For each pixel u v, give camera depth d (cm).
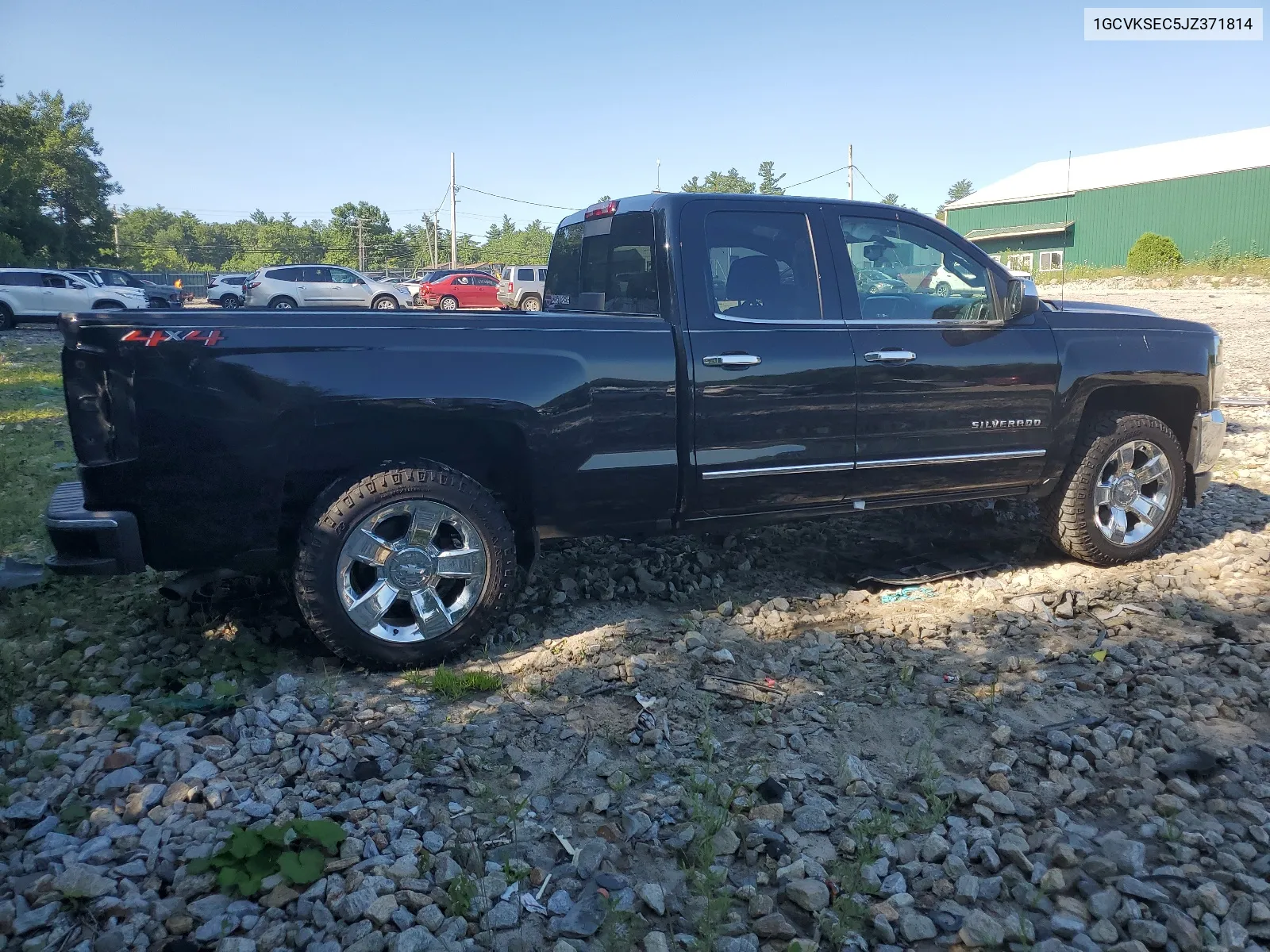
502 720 363
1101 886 268
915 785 320
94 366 353
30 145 5103
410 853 277
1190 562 547
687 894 266
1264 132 4762
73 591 492
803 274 466
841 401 463
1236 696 374
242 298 3584
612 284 495
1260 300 2991
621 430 424
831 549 580
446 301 3388
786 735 354
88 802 301
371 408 382
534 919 254
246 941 240
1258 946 244
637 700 376
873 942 250
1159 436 539
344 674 402
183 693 374
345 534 383
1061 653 421
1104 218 4816
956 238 500
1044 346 508
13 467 760
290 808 298
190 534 370
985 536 611
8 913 248
